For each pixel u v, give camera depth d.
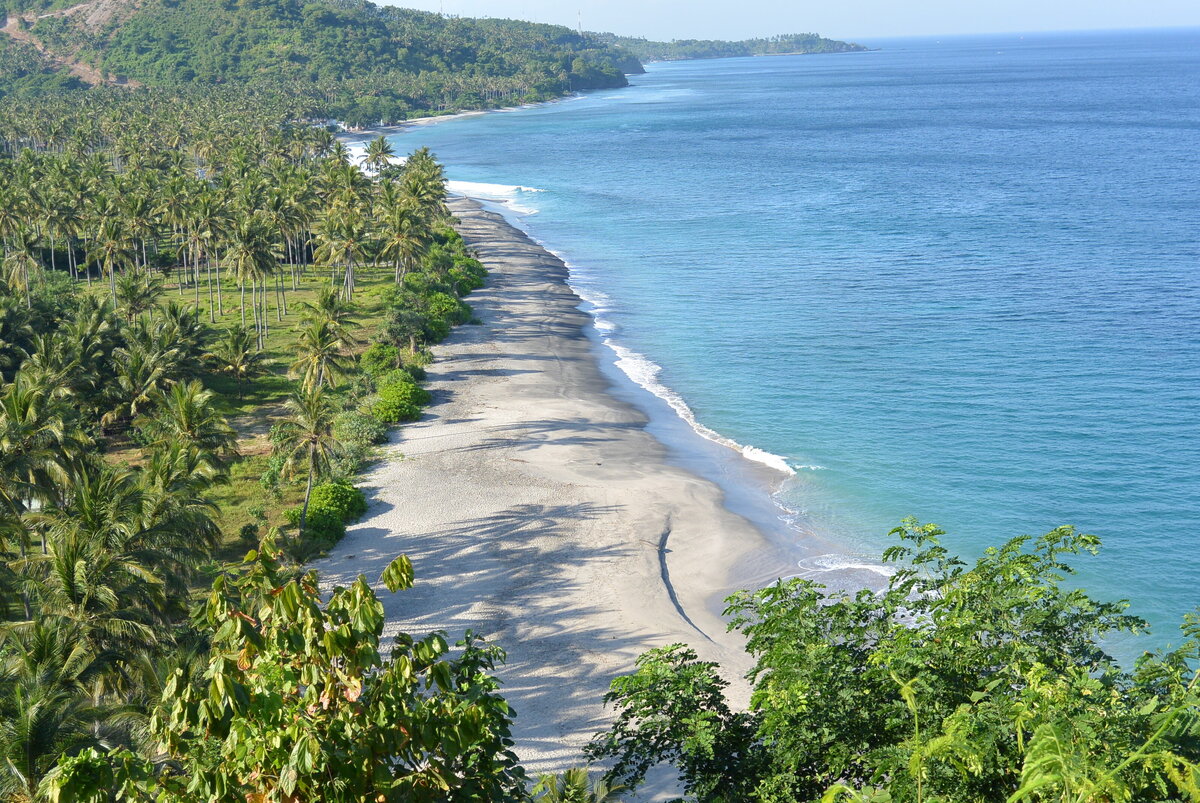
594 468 67.81
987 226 153.75
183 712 14.23
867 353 94.06
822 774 21.17
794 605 24.31
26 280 109.19
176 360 78.94
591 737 39.06
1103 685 19.89
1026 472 66.62
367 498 63.22
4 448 45.59
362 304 116.44
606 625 47.59
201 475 51.84
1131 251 131.38
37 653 31.72
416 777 15.20
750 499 63.38
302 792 13.88
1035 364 88.75
